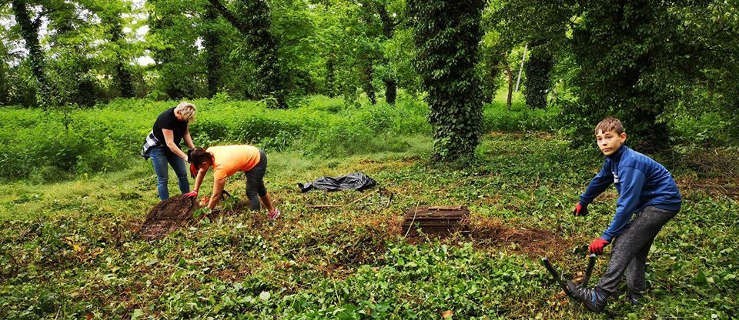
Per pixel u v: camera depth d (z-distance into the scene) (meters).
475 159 10.84
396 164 11.28
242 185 9.30
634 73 10.04
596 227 5.64
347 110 17.70
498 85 27.20
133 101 22.66
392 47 19.42
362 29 21.38
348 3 21.16
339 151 13.21
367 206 7.12
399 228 5.57
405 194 7.99
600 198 7.28
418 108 19.73
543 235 5.34
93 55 21.38
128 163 11.58
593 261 3.61
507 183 8.45
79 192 9.03
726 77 8.46
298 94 22.73
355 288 4.04
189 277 4.54
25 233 6.22
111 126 13.55
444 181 8.86
